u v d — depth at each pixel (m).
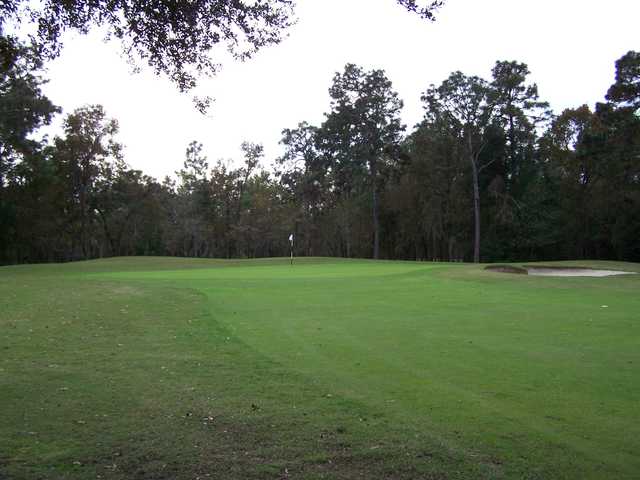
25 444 4.69
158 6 6.39
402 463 4.36
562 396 6.14
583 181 55.91
